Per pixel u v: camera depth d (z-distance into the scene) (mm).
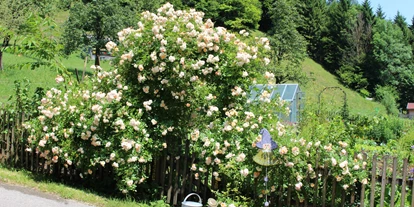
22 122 7379
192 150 5891
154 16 6355
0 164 7730
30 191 6090
